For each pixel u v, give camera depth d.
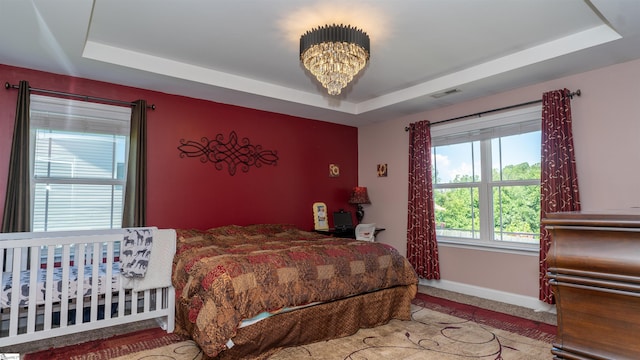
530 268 3.61
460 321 3.18
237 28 2.68
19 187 2.92
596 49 2.78
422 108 4.47
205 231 3.78
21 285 2.34
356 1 2.32
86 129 3.35
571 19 2.58
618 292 0.80
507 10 2.45
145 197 3.53
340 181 5.29
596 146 3.18
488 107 3.97
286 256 2.70
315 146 5.05
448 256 4.34
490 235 4.00
